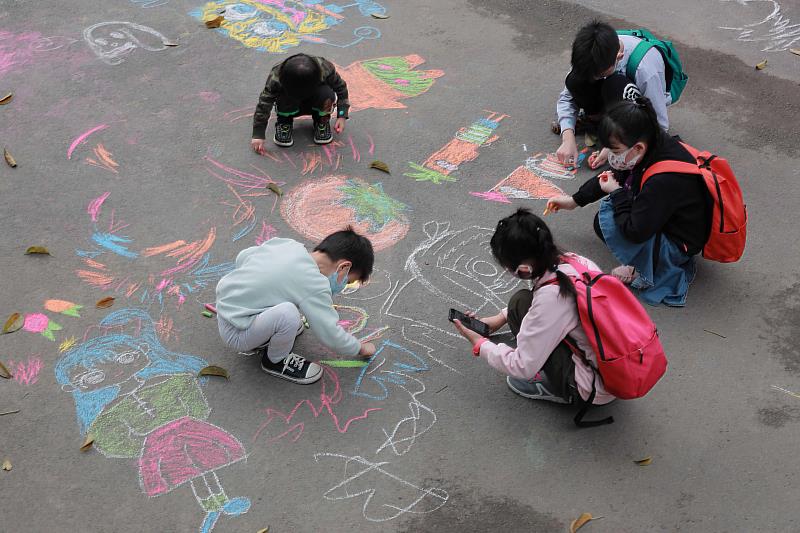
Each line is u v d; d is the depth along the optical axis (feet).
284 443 10.71
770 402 11.50
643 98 11.84
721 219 12.16
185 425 10.88
